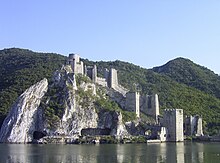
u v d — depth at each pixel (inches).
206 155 7155.5
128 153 7539.4
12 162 6205.7
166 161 6289.4
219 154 7327.8
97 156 6998.0
